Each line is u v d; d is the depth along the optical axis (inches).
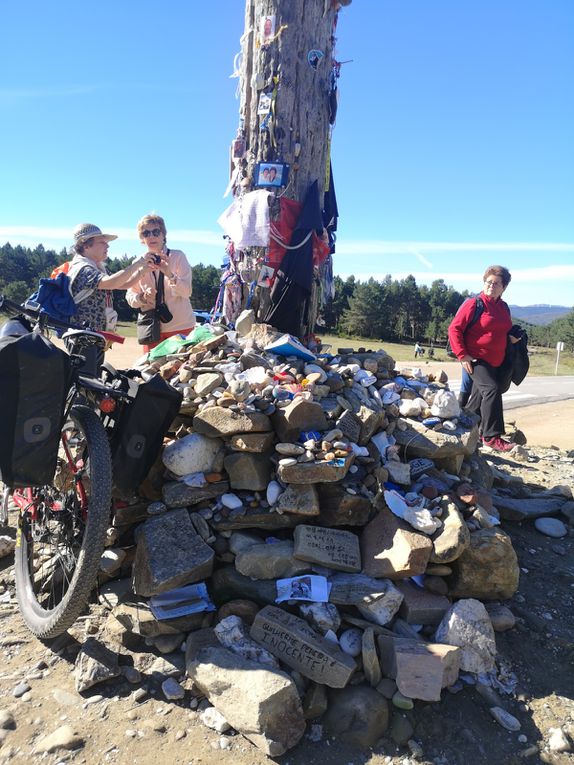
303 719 89.0
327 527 119.9
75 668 100.3
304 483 116.0
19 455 91.8
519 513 159.2
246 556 111.2
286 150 180.7
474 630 104.5
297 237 181.9
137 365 165.0
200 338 163.0
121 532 121.3
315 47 180.7
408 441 138.1
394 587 108.9
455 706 96.0
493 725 93.3
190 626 106.0
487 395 234.8
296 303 183.0
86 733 87.0
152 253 159.6
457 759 86.7
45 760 82.0
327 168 191.9
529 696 99.6
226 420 121.3
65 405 98.5
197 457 121.3
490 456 231.3
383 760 85.9
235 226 181.9
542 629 115.8
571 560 144.6
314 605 105.2
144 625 103.4
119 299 2158.0
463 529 115.0
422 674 94.5
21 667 101.0
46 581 117.1
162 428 114.6
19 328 115.0
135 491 116.8
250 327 171.2
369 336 3319.4
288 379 138.5
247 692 88.5
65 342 120.0
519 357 232.8
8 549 136.3
